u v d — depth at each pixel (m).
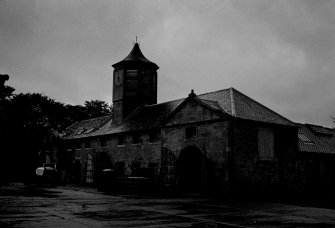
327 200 22.23
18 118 42.72
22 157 44.84
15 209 13.88
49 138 43.91
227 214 13.61
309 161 28.70
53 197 20.25
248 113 24.41
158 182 27.44
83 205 15.97
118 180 26.67
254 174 23.34
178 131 26.27
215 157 23.14
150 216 12.48
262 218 12.62
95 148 37.00
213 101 25.92
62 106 46.53
